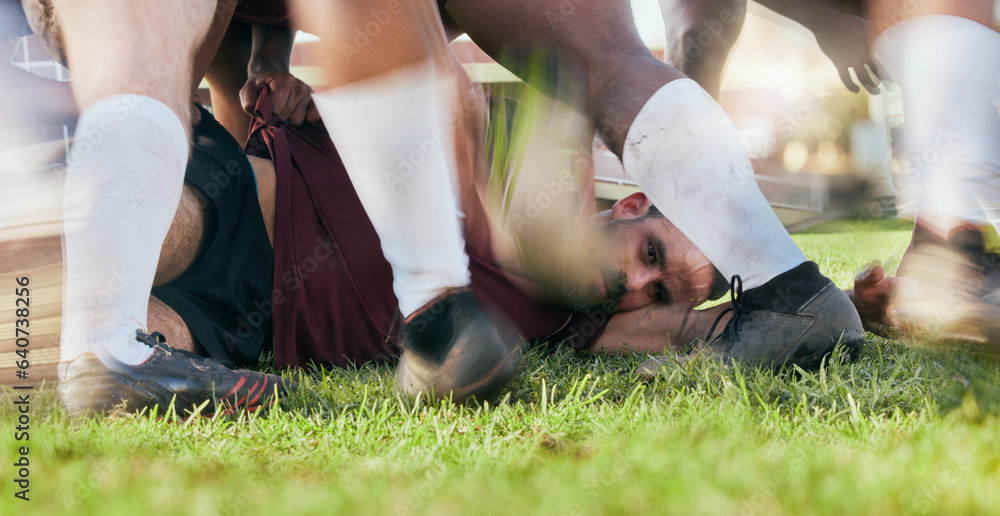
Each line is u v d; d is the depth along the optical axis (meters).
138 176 1.37
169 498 0.93
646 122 1.70
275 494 0.96
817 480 0.94
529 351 2.16
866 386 1.56
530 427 1.34
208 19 1.57
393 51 1.35
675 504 0.88
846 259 4.30
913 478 0.93
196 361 1.50
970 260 1.63
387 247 1.47
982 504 0.86
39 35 1.76
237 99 2.95
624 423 1.30
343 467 1.09
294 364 2.06
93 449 1.17
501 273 2.15
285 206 2.06
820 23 2.91
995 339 1.41
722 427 1.21
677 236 2.17
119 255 1.36
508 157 2.14
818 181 9.48
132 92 1.38
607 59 1.74
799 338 1.78
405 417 1.42
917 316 1.80
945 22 1.76
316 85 1.43
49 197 1.72
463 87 2.11
